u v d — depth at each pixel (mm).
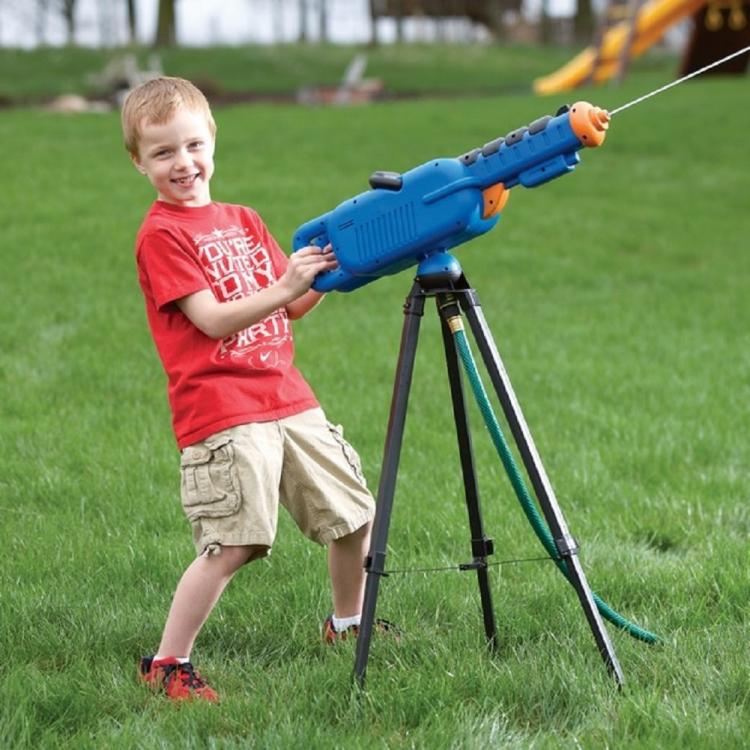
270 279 4000
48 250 12172
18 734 3439
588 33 48250
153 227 3822
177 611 3785
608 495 5848
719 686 3695
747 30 32781
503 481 5988
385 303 10781
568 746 3336
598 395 7922
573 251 13320
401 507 5590
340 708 3613
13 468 6207
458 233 3553
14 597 4473
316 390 7914
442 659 3906
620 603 4527
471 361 3725
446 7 51156
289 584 4652
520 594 4582
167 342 3863
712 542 5148
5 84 34000
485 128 20266
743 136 19953
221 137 19594
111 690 3789
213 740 3357
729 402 7684
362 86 33906
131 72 33906
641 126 20844
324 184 15695
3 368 8414
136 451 6492
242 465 3754
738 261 13133
